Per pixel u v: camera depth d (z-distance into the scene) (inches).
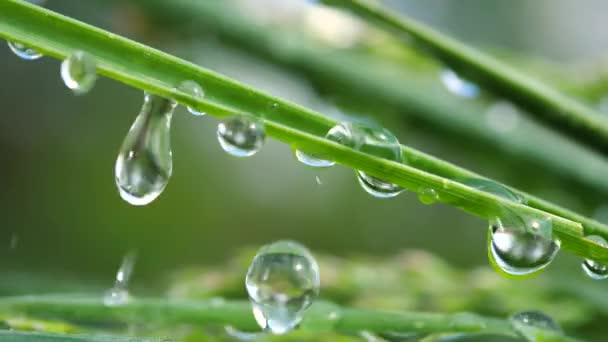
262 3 10.0
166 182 5.5
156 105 5.5
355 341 6.0
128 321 5.9
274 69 9.8
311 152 5.0
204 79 5.1
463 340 6.2
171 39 10.2
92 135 18.5
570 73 9.1
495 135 8.7
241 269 7.4
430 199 5.1
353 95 9.4
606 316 7.1
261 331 6.0
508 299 7.3
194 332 6.2
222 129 5.3
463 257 14.7
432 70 9.6
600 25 17.3
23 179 17.6
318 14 9.9
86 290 7.2
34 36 5.0
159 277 15.7
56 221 17.6
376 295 7.3
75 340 5.0
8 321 5.8
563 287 7.3
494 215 5.1
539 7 17.4
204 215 19.8
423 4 16.9
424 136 9.3
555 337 5.7
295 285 5.6
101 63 5.0
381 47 9.7
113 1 10.2
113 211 18.1
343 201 18.9
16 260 13.4
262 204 20.3
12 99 18.0
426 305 7.3
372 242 17.0
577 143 6.2
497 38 17.1
